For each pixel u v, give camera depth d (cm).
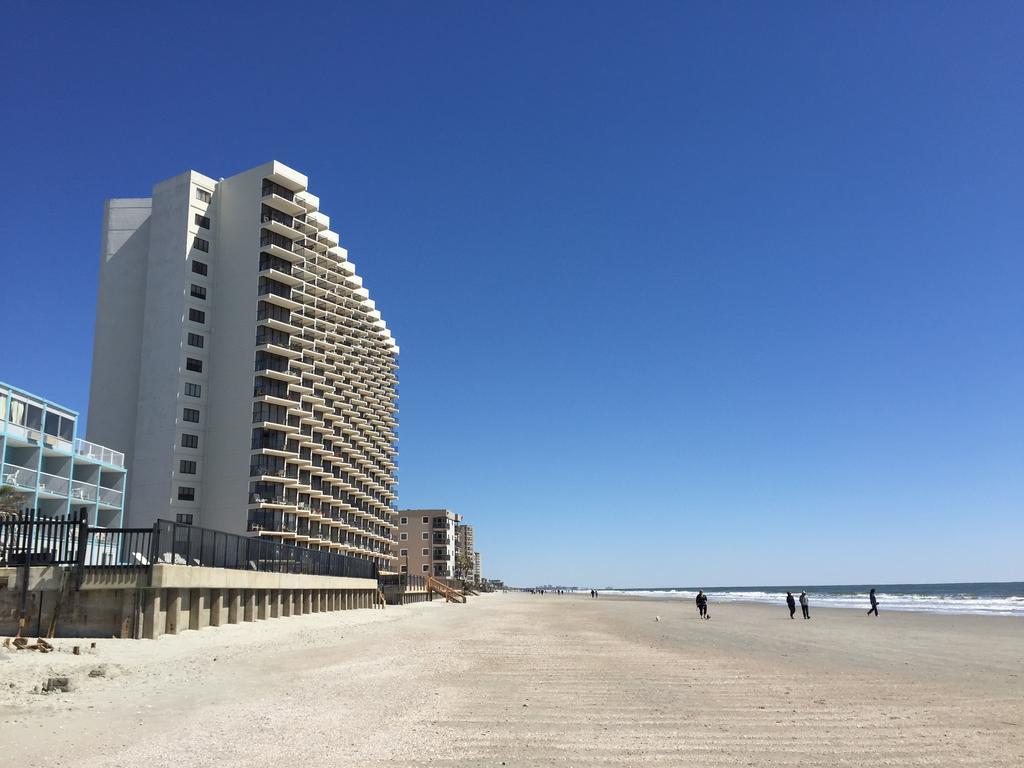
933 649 2973
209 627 2923
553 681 1758
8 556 2453
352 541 11288
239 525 8481
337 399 10994
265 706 1315
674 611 7544
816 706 1462
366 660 2148
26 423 4922
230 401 8862
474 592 17962
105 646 2095
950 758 1041
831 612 7312
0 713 1123
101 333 9131
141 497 8544
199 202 9225
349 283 11438
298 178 9456
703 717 1313
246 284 9069
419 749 1027
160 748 977
